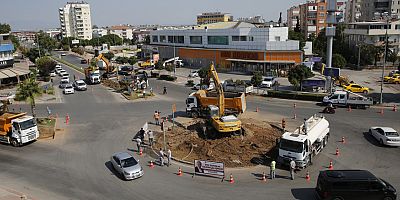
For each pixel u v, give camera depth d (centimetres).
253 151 2675
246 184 2153
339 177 1844
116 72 7488
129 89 5384
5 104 4091
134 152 2800
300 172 2322
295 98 4778
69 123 3766
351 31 8900
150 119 3850
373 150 2714
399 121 3531
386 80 6006
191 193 2047
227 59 7994
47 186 2206
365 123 3478
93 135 3300
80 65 10538
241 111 3450
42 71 7381
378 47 7669
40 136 3266
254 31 7494
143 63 9319
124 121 3797
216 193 2038
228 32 8019
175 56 9800
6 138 3047
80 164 2572
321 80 5178
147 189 2117
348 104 4181
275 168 2403
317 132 2622
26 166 2559
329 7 5684
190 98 3847
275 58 7144
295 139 2330
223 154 2630
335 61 7412
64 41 18412
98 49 14500
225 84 5338
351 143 2886
